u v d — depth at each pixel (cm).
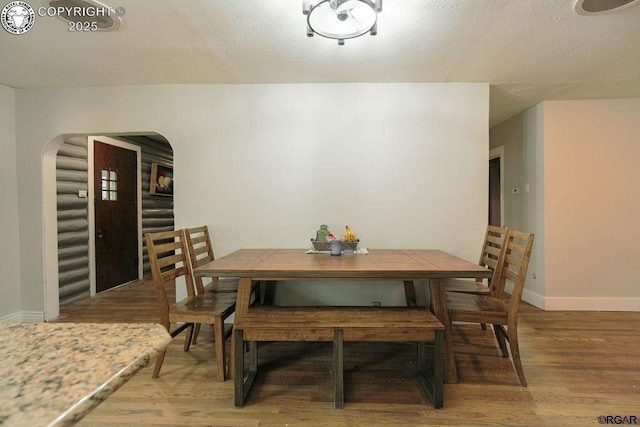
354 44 202
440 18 174
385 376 193
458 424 149
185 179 276
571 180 307
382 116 269
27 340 70
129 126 274
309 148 271
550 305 308
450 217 269
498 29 184
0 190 269
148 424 150
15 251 279
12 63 228
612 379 186
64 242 324
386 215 271
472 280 265
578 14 169
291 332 162
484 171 266
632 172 303
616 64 229
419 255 229
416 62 228
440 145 268
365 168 270
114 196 392
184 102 272
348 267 183
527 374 192
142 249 444
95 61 225
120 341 70
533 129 324
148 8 164
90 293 355
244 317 175
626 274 305
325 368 203
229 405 164
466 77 254
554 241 309
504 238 220
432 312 195
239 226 275
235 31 187
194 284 238
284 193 273
